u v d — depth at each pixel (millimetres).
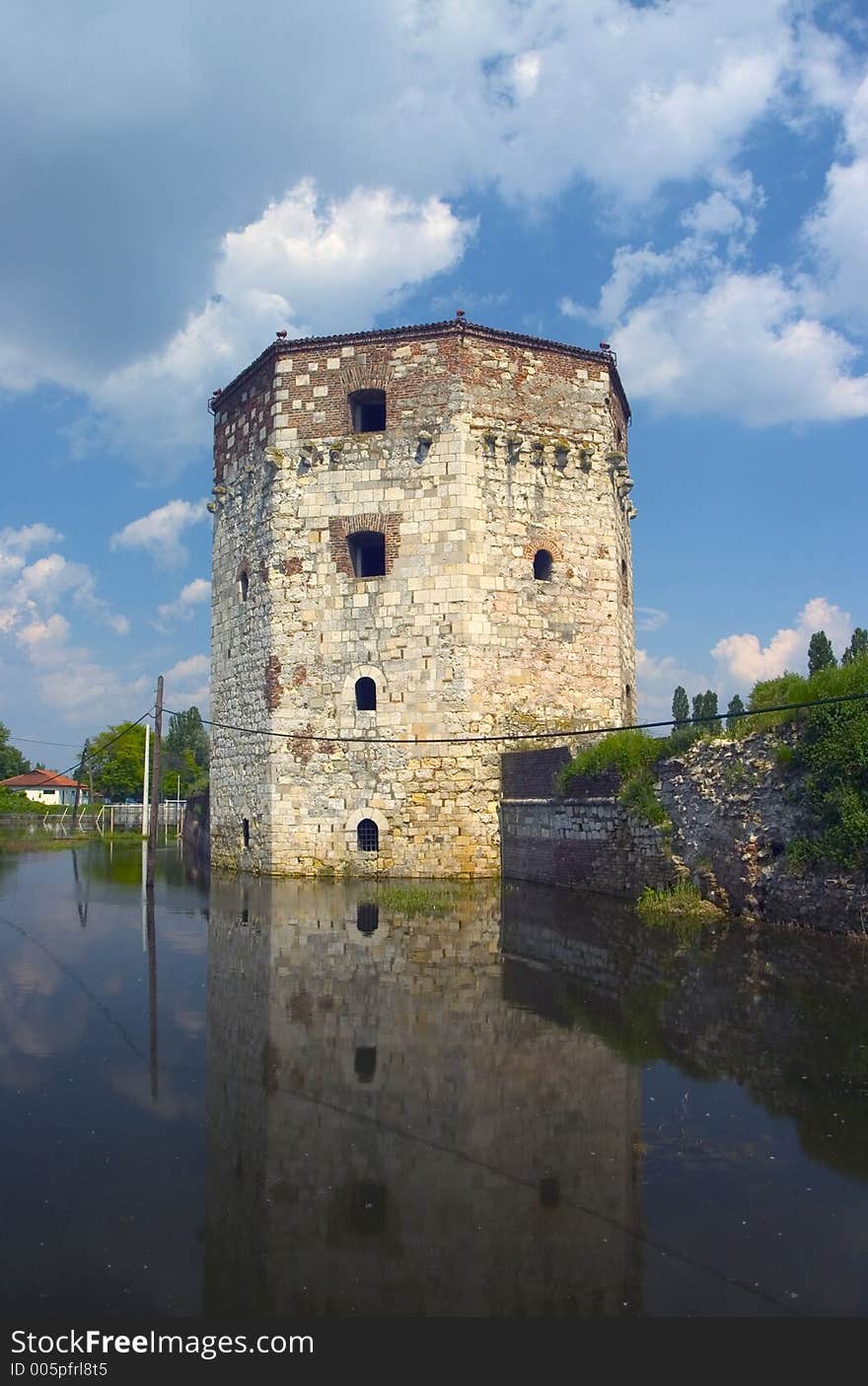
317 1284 5902
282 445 30672
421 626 28938
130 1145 7996
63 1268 6102
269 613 30438
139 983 14359
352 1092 9273
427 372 29688
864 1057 10102
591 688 30391
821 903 16578
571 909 21062
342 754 29312
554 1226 6566
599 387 31688
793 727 17453
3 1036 11391
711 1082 9414
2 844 52656
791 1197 6977
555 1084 9430
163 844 53031
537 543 29984
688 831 20000
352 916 21078
